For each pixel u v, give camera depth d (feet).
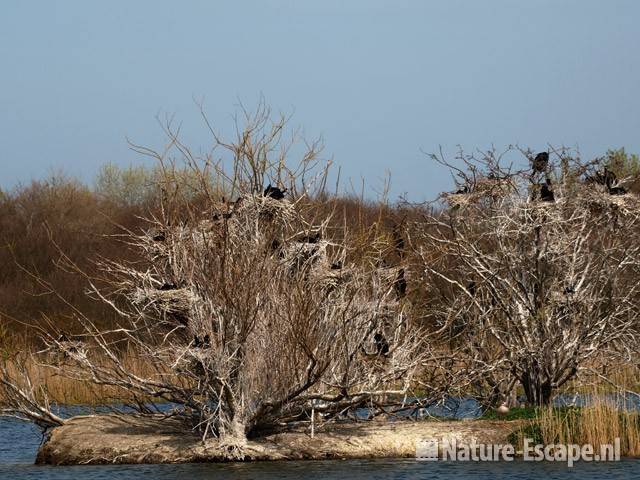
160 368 216.54
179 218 195.93
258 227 192.95
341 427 198.18
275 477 166.50
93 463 185.47
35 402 203.92
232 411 188.24
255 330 187.21
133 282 199.72
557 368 214.90
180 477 167.12
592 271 217.77
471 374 209.97
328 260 197.77
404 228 216.74
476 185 218.79
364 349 194.18
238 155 192.24
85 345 204.23
